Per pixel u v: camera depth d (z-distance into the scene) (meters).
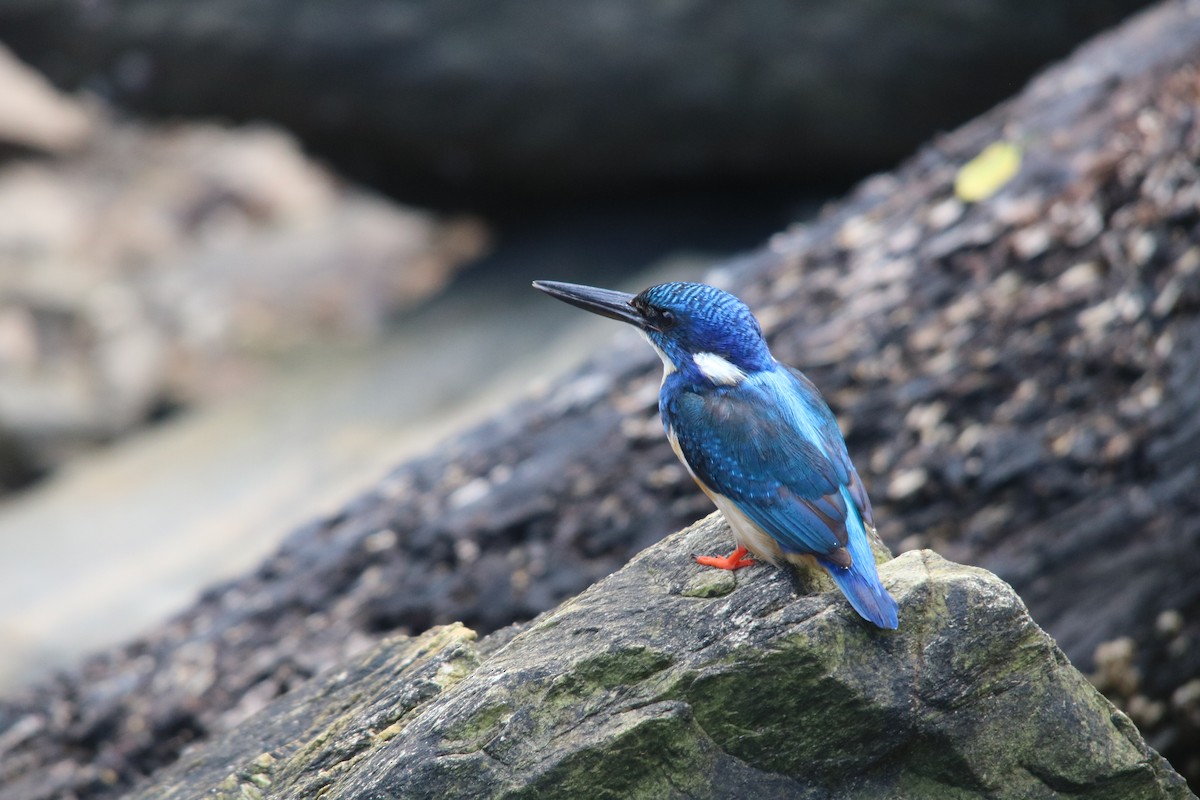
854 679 5.80
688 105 18.36
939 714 5.84
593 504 10.27
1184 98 10.64
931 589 5.95
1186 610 9.90
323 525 10.79
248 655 10.19
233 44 18.53
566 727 5.84
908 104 17.88
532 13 17.86
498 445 10.77
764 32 17.44
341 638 10.16
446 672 6.62
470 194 21.28
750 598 6.30
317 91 19.06
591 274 19.81
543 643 6.25
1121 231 10.31
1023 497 9.91
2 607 15.79
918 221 10.97
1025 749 5.86
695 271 18.98
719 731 5.86
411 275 24.20
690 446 6.83
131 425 22.17
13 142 28.42
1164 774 5.98
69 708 10.15
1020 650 5.88
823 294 10.88
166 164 29.33
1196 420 9.88
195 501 17.11
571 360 17.80
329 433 17.72
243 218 28.09
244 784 6.46
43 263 25.39
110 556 16.44
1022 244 10.45
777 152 19.14
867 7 17.00
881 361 10.33
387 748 6.09
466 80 18.53
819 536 6.29
